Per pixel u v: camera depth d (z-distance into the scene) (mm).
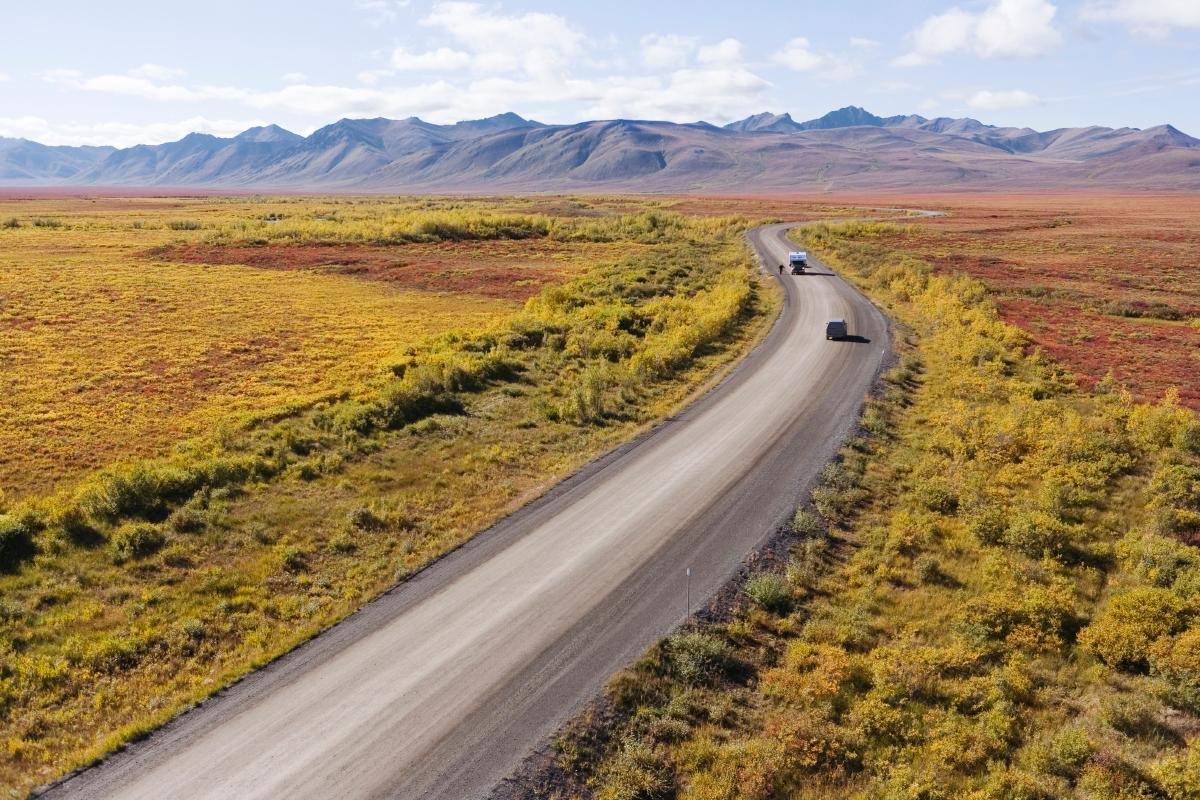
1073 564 23156
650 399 38781
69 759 15312
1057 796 14414
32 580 21453
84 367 43375
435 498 27734
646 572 22000
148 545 23641
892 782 14664
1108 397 38656
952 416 34844
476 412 37125
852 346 47844
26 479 29000
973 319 55156
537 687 17125
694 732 16062
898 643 19141
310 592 21625
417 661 18172
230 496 27234
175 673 18266
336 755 15227
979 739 15852
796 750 15352
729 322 54719
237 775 14750
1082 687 17844
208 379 42000
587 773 14883
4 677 17656
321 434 33438
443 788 14383
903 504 26734
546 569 22312
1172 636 18766
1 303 57531
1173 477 27797
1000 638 19516
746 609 20359
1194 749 15047
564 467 30328
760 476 28438
